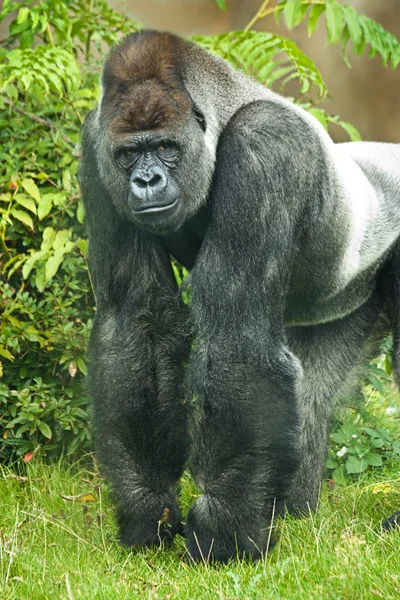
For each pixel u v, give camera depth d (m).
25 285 16.19
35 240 16.09
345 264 13.72
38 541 12.61
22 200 15.53
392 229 14.45
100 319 12.48
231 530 11.45
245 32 18.70
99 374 12.12
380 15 36.34
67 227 16.11
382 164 15.42
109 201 12.28
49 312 15.50
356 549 11.41
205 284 11.63
